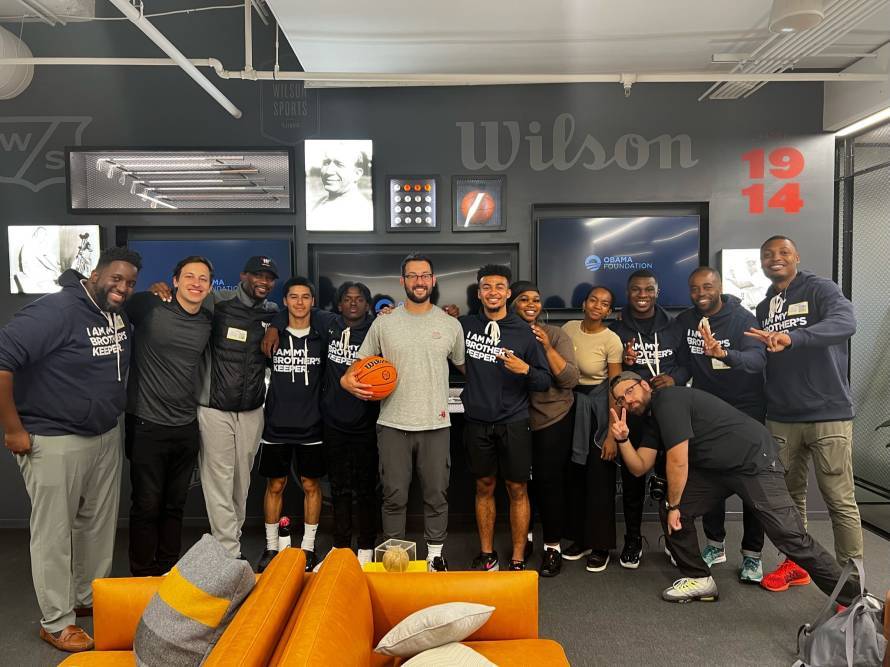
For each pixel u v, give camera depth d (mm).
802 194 4047
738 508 4102
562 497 3311
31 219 4008
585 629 2688
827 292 2990
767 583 3061
